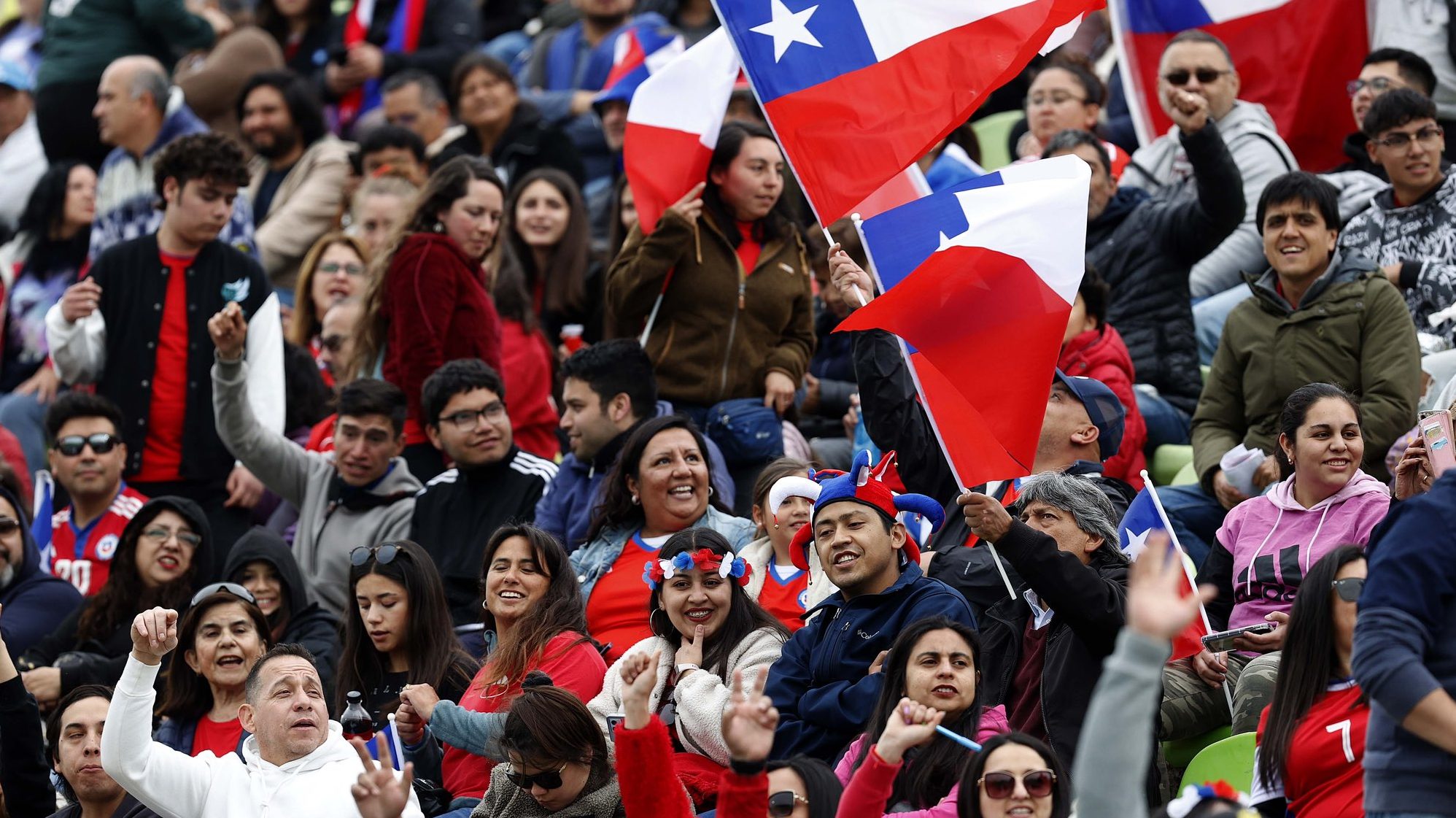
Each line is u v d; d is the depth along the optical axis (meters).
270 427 37.81
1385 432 31.34
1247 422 33.12
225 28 58.19
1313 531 27.95
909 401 30.08
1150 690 16.44
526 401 39.41
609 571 31.09
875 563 26.31
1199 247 36.94
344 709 29.56
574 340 41.34
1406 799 19.19
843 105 28.33
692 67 36.25
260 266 39.44
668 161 36.00
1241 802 17.88
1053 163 27.34
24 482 40.12
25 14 63.06
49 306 48.59
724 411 35.12
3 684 28.42
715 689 26.48
